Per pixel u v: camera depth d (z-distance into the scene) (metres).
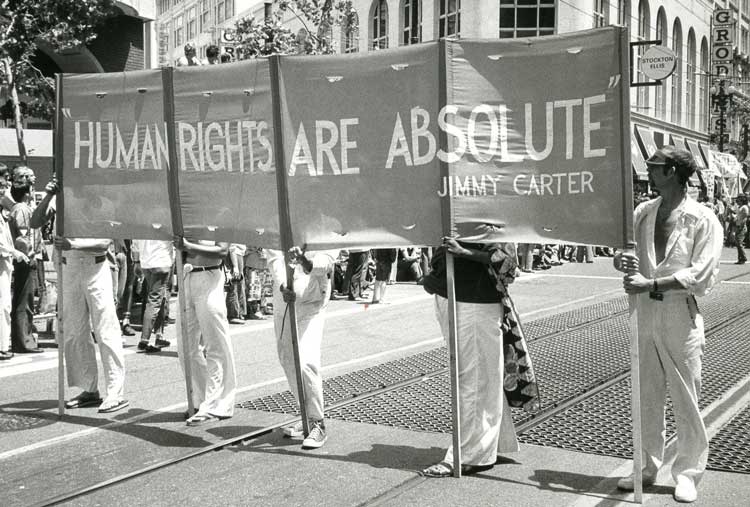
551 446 5.60
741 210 23.23
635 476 4.48
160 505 4.56
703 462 4.57
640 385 4.69
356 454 5.46
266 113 5.53
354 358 8.90
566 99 4.71
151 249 9.43
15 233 9.37
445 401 6.89
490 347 4.96
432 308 13.30
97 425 6.30
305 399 5.62
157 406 6.90
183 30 49.78
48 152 20.05
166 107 6.05
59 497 4.68
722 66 48.34
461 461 5.01
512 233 4.87
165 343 9.79
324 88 5.28
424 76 5.01
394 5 35.69
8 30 15.52
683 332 4.50
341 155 5.27
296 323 5.58
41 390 7.56
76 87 6.45
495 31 31.73
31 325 9.54
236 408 6.75
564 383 7.50
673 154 4.51
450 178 4.92
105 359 6.71
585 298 14.41
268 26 18.11
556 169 4.76
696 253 4.47
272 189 5.53
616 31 4.56
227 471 5.14
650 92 40.78
